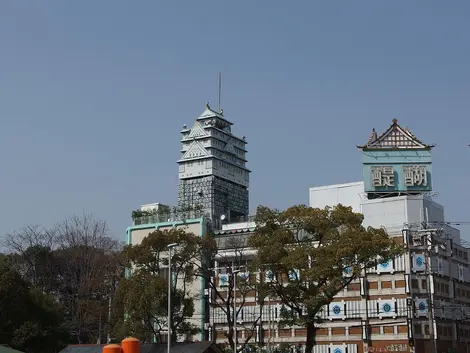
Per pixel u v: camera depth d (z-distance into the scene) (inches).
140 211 3686.0
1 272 2726.4
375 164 3270.2
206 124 7485.2
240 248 3095.5
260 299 2294.5
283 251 2188.7
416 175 3238.2
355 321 2888.8
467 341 3127.5
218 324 3191.4
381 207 3078.2
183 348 2183.8
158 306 2423.7
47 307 2913.4
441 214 3208.7
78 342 3294.8
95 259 3634.4
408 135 3304.6
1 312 2696.9
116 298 2522.1
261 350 2783.0
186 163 7445.9
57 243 3823.8
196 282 3230.8
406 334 2780.5
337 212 2239.2
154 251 2544.3
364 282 2903.5
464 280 3203.7
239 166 7672.2
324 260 2086.6
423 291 2837.1
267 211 2265.0
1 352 2009.1
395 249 2156.7
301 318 2194.9
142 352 2230.6
